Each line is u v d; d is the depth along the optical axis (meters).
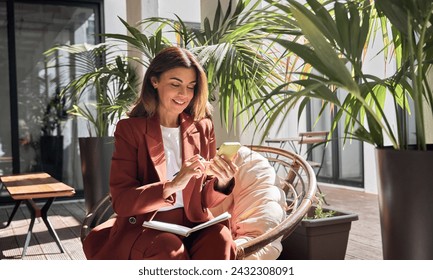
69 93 6.86
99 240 1.89
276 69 2.99
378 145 1.80
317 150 8.09
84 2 6.90
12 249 4.10
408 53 1.82
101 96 4.80
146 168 1.84
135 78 4.60
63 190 3.87
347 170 7.43
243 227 2.45
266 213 2.43
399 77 1.73
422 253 1.53
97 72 4.42
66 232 4.75
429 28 1.62
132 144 1.83
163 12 7.04
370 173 6.71
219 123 3.90
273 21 2.18
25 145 6.72
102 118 5.06
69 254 3.90
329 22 1.66
